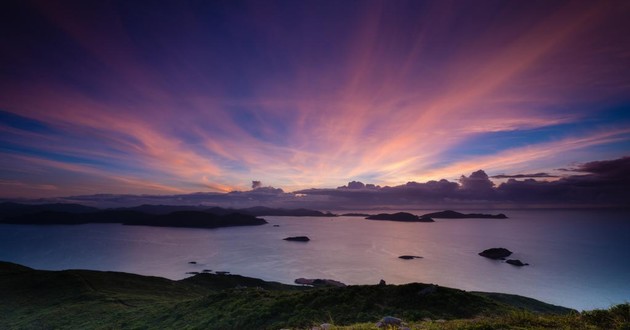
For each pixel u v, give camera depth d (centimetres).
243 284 18200
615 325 988
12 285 12112
